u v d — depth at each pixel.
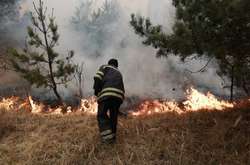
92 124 7.09
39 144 6.30
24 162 5.80
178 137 6.29
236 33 5.34
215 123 6.67
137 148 6.04
